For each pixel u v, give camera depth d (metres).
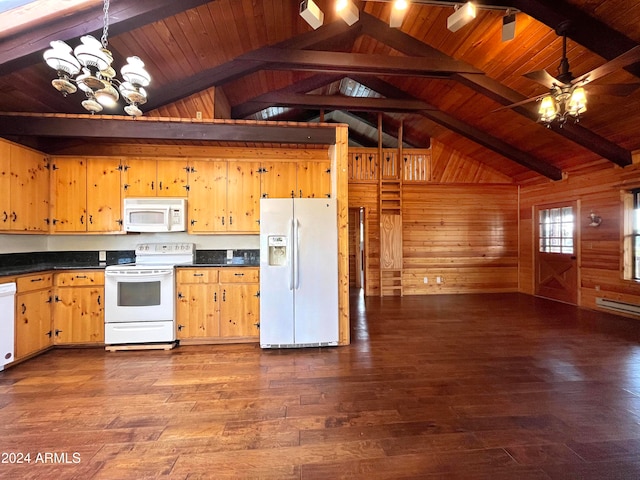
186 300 3.46
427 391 2.41
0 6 2.38
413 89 5.23
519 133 5.14
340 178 3.54
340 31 3.79
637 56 2.20
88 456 1.68
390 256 6.63
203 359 3.06
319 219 3.44
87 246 3.93
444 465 1.62
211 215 3.91
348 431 1.90
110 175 3.75
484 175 6.89
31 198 3.33
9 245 3.30
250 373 2.74
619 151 4.41
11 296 2.80
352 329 4.10
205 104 3.91
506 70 3.89
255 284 3.52
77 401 2.26
